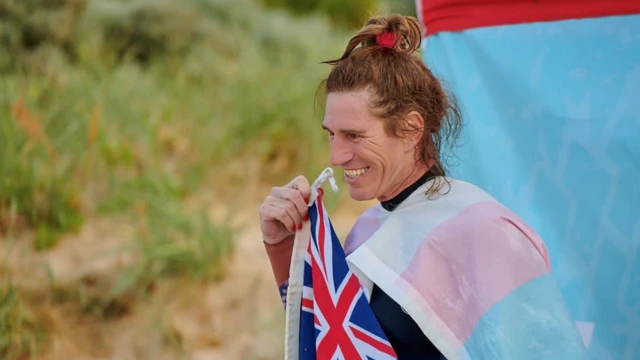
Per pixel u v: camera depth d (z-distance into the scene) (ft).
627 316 24.52
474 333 18.69
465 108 26.48
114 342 45.06
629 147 24.36
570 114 25.11
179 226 50.37
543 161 25.52
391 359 19.56
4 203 51.13
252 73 71.15
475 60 26.43
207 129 63.57
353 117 19.34
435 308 19.10
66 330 44.88
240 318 46.91
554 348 18.31
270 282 49.03
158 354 44.91
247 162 62.03
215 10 88.43
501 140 26.09
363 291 20.24
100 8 79.56
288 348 21.83
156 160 57.93
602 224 24.75
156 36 79.30
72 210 52.65
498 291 18.57
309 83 68.74
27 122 52.42
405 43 20.58
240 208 57.82
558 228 25.32
